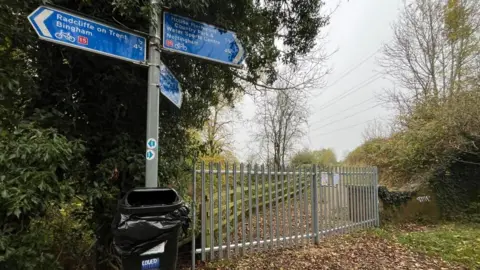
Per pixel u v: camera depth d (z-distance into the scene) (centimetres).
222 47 347
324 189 612
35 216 231
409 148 984
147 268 228
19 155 211
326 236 606
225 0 354
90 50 255
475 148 823
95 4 300
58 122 285
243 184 478
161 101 376
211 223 438
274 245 514
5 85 252
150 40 286
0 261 198
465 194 850
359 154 1465
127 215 229
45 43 298
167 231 235
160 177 347
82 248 319
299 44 505
